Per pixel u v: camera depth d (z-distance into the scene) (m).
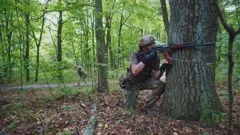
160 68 4.50
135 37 20.38
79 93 8.31
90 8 11.54
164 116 4.36
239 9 9.29
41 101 7.16
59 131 4.13
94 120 4.06
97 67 9.73
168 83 4.45
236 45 5.41
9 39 11.66
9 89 12.88
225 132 3.80
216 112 4.10
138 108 5.09
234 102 5.61
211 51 4.20
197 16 4.07
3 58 10.18
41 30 14.23
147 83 4.80
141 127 3.92
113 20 20.19
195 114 4.18
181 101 4.27
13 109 5.69
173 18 4.29
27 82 15.99
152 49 4.43
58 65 8.55
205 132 3.70
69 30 16.97
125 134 3.77
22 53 11.20
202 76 4.16
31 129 4.34
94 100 6.23
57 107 5.92
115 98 6.65
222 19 2.49
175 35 4.25
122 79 4.93
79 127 4.17
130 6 16.66
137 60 4.66
